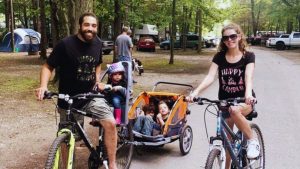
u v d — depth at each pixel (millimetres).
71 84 4953
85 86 4984
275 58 32844
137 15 27953
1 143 7539
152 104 7246
